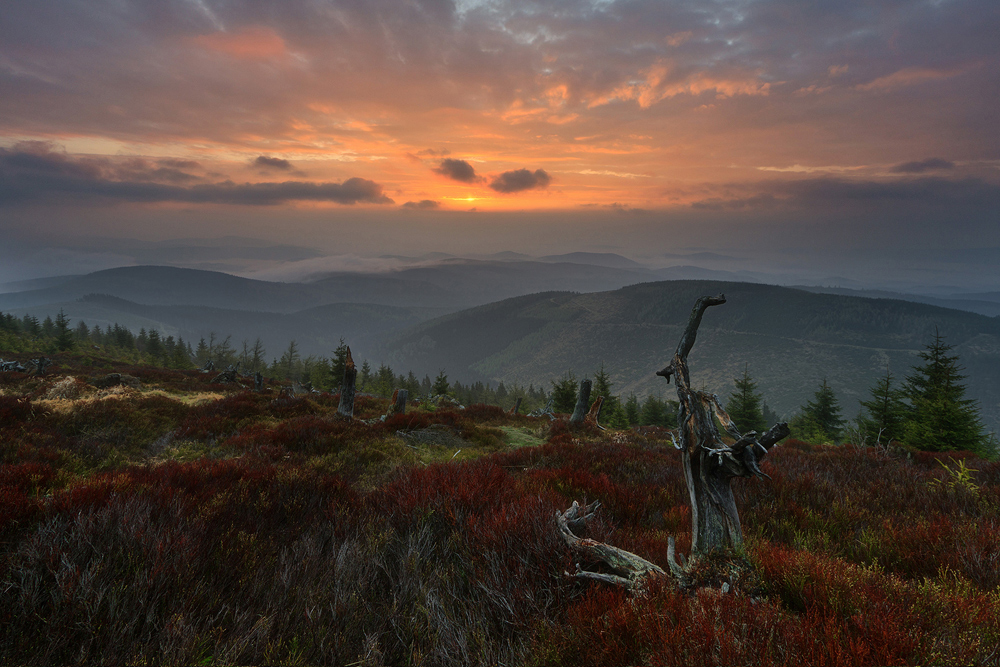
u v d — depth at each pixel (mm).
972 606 2145
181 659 2018
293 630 2352
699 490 2539
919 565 3131
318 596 2639
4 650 1972
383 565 3105
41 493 4551
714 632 1840
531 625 2342
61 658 2004
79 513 2975
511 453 8641
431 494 4383
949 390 21969
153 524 3064
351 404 13227
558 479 5609
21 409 9891
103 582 2277
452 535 3572
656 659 1805
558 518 3334
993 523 3740
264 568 2904
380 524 3922
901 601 2199
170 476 4750
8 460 6352
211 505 3902
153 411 11906
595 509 3715
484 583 2781
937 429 19297
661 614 2029
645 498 4910
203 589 2516
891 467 7004
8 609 2135
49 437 7945
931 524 3623
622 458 7812
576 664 2014
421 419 12648
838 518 4223
